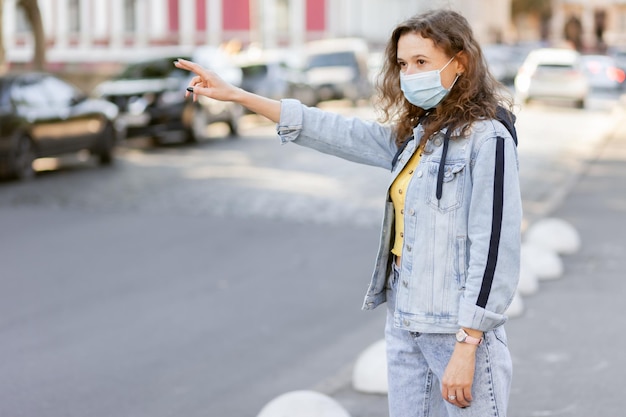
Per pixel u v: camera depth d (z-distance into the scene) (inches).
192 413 226.7
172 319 311.0
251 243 438.3
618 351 260.1
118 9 1676.9
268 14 1744.6
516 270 124.3
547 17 3152.1
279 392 240.8
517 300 303.6
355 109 1277.1
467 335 124.0
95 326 303.1
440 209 126.8
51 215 517.3
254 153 808.3
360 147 141.8
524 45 2209.6
